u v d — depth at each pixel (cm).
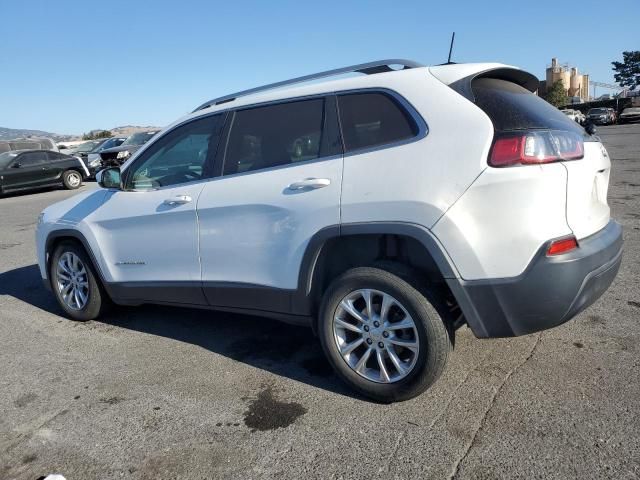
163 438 296
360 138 315
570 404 296
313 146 332
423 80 305
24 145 2553
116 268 442
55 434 306
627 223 714
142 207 412
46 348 432
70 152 2620
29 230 1031
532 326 282
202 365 383
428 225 282
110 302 485
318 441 283
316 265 327
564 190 276
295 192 328
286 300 343
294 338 422
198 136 393
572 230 279
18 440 302
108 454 284
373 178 300
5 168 1753
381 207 294
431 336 290
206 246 376
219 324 462
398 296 296
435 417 295
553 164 275
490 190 271
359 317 314
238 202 353
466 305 284
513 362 348
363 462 263
